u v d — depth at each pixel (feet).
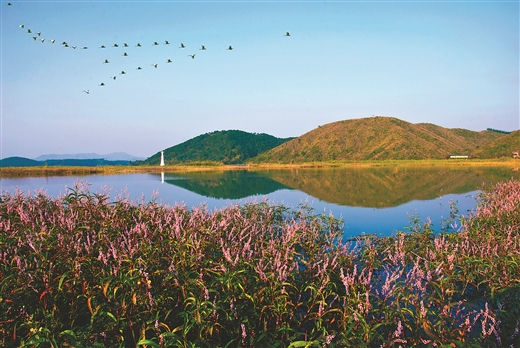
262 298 19.52
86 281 20.63
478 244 30.25
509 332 18.24
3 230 28.32
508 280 22.43
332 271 23.71
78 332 18.58
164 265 24.02
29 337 17.58
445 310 18.62
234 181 129.08
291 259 23.58
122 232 28.68
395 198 76.69
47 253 21.93
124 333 18.80
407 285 21.06
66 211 37.06
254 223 37.63
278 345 17.90
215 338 18.38
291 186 107.04
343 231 45.03
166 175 169.78
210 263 23.53
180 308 20.70
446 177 128.57
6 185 106.32
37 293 19.71
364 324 17.01
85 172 193.57
